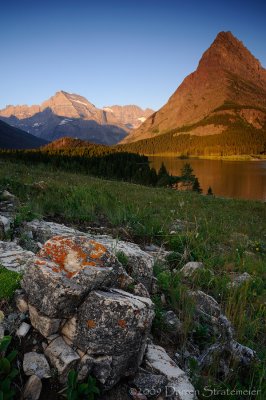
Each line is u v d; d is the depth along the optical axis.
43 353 3.68
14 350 3.55
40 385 3.41
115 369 3.64
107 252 4.49
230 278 7.65
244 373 4.51
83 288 3.85
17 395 3.38
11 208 10.14
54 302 3.66
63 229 8.52
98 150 129.38
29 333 3.82
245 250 11.55
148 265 6.26
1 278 4.34
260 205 31.30
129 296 4.11
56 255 4.33
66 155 88.00
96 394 3.56
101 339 3.61
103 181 28.97
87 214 11.47
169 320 5.27
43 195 13.67
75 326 3.73
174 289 6.23
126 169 74.62
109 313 3.65
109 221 11.44
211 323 5.56
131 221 11.19
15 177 17.97
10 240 6.97
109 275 4.28
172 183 76.94
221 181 136.38
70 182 21.94
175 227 12.15
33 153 79.44
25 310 3.99
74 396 3.35
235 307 6.21
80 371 3.55
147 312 3.90
